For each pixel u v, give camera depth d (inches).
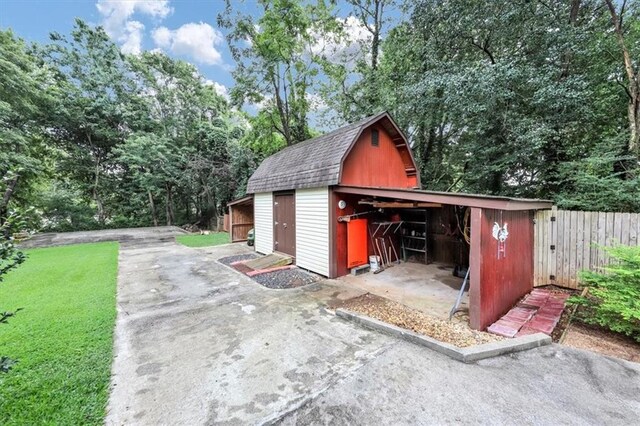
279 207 356.5
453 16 334.3
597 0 288.7
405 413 93.9
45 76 625.0
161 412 95.9
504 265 176.4
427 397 101.2
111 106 775.1
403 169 339.6
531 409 94.4
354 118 549.0
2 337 144.9
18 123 595.2
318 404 99.0
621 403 96.7
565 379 110.0
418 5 366.6
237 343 143.9
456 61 359.6
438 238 323.0
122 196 905.5
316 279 265.1
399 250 337.1
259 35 573.3
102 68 782.5
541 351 131.6
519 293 199.3
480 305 151.9
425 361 124.3
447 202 166.7
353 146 274.2
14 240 78.1
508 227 182.2
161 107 888.9
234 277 276.2
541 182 312.3
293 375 116.0
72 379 111.3
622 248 162.1
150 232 707.4
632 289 142.1
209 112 942.4
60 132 760.3
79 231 742.5
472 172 363.6
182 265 328.8
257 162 773.3
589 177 235.9
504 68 275.9
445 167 462.9
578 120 276.4
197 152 845.8
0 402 97.1
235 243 506.3
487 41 342.3
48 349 133.8
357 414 93.9
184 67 888.3
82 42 761.0
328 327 161.5
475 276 152.9
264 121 668.7
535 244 231.8
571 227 220.2
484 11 308.0
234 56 590.2
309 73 625.0
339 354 131.7
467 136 399.2
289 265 321.7
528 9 285.4
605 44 266.8
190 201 1000.2
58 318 170.7
